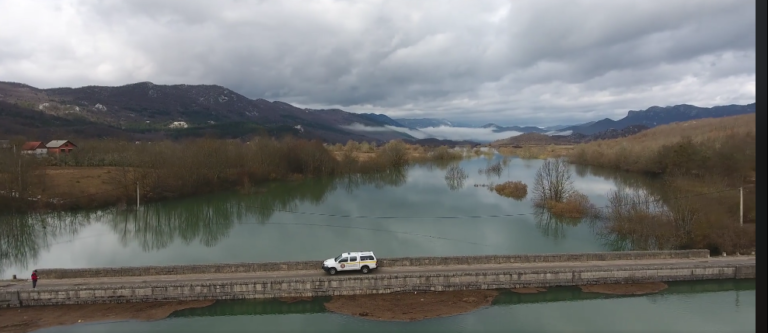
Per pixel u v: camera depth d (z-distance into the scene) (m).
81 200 81.00
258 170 114.94
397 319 35.22
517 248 57.41
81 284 38.09
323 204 91.06
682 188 67.31
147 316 35.62
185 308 36.78
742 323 35.12
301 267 41.66
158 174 91.44
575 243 59.75
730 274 42.16
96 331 33.44
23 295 36.34
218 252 56.59
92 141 127.00
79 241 63.78
